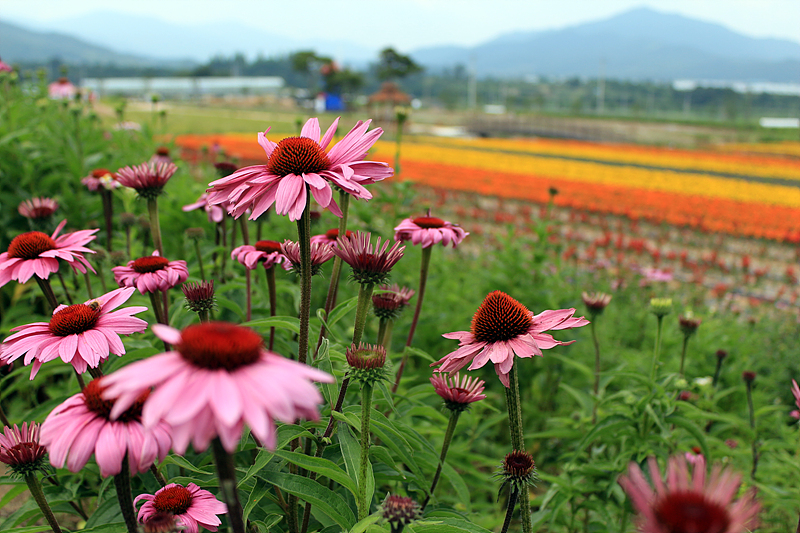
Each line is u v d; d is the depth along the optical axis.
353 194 1.95
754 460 4.34
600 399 4.09
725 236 21.59
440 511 2.62
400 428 2.63
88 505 3.68
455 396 2.57
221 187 2.12
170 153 7.46
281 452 2.09
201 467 2.68
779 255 19.67
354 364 2.08
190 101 126.06
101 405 1.54
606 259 14.59
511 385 2.35
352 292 5.49
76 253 2.79
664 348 6.49
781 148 64.75
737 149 63.97
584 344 6.75
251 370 1.27
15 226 5.58
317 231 5.46
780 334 8.94
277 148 2.10
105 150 6.86
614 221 23.58
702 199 26.83
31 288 5.38
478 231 15.59
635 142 70.69
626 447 3.72
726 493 1.08
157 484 2.63
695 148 64.44
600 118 105.19
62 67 10.38
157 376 1.21
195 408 1.16
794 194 34.12
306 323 2.20
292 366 1.30
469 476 4.37
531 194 26.73
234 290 4.22
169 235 5.63
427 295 6.01
